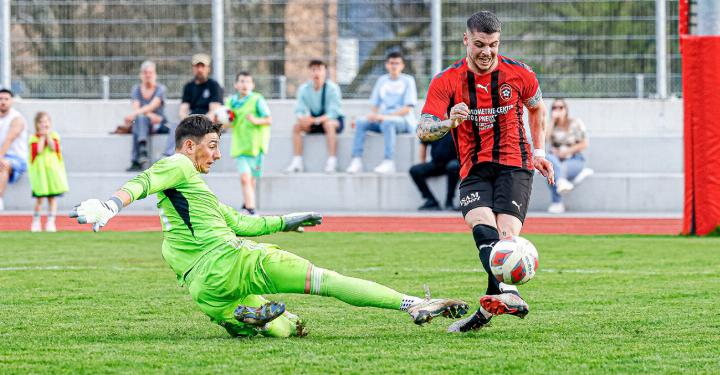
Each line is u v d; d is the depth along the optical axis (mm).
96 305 16484
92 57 43938
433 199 39031
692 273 20719
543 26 42562
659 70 42625
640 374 10805
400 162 41219
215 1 42906
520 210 13789
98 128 44750
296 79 43781
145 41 43812
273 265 12875
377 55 43250
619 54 42625
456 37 42906
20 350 12281
